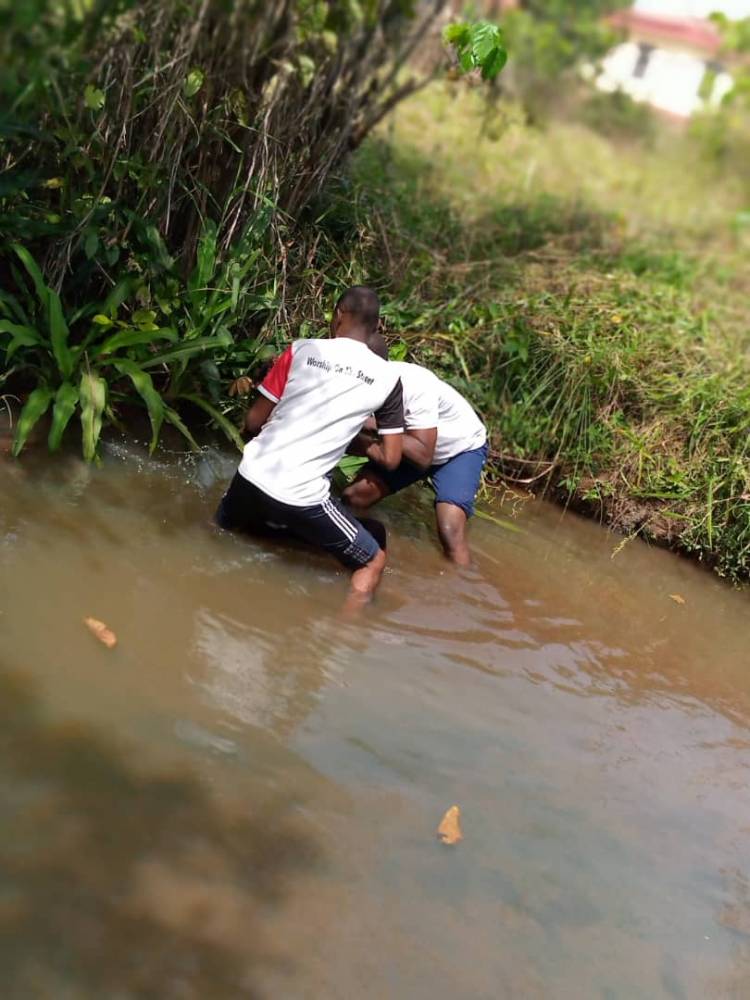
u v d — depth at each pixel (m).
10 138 4.57
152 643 3.54
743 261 11.04
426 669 3.91
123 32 4.63
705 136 16.31
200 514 4.47
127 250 5.03
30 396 4.45
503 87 10.45
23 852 2.61
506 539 5.29
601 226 9.64
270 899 2.69
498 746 3.58
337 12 6.07
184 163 5.17
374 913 2.75
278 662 3.66
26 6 3.30
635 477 5.82
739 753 4.01
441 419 4.88
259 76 5.67
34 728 3.01
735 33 17.19
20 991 2.27
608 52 17.16
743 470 5.63
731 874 3.31
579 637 4.54
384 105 6.51
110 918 2.50
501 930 2.82
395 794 3.19
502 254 7.66
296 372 4.23
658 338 6.73
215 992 2.40
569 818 3.34
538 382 6.07
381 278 6.14
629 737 3.90
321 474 4.15
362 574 4.25
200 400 4.98
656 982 2.81
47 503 4.20
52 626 3.46
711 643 4.84
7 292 4.77
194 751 3.10
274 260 5.43
